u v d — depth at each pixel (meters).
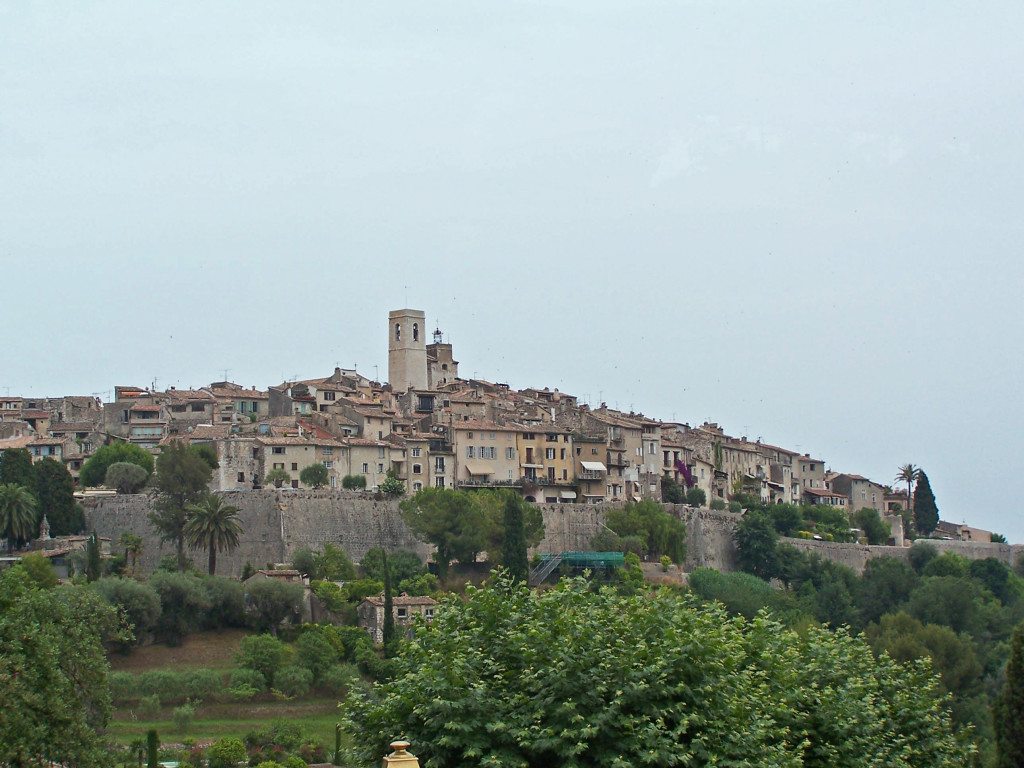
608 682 106.69
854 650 152.50
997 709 173.38
